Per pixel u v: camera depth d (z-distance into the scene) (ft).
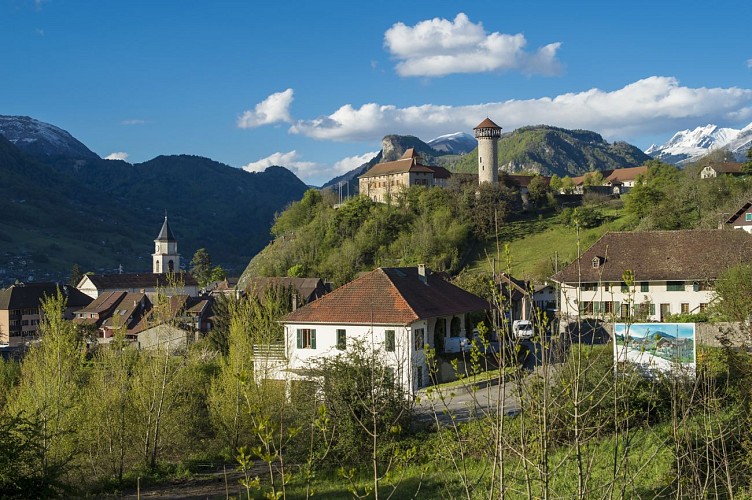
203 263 549.95
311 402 83.41
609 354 59.93
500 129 435.53
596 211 375.86
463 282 207.21
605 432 56.39
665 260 176.35
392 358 126.62
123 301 319.47
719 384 60.23
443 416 90.27
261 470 96.48
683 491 46.09
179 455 110.32
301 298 191.01
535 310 30.73
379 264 363.97
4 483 73.36
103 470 99.86
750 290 77.15
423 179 473.67
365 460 78.28
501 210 383.24
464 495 55.01
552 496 34.47
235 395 101.04
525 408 32.42
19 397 98.07
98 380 105.09
